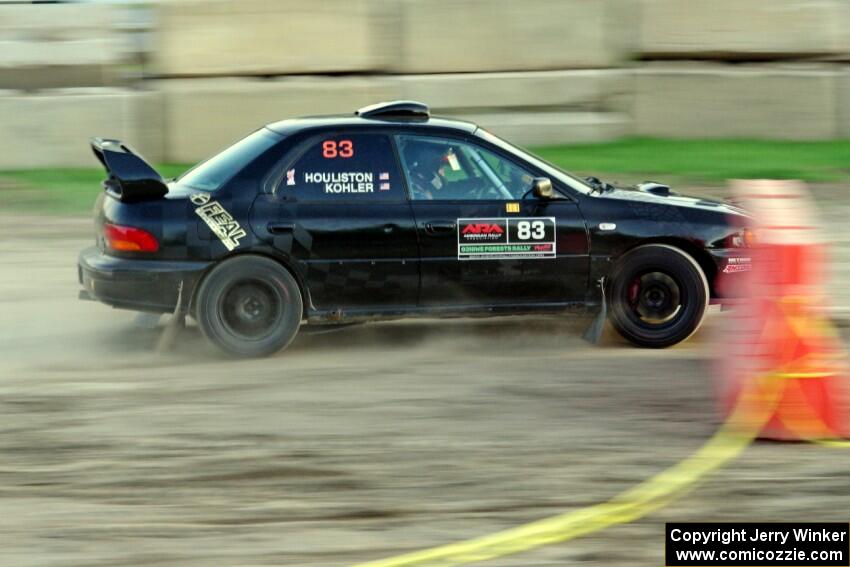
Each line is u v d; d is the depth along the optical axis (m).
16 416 21.20
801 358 20.20
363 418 21.09
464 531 16.08
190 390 22.92
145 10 48.78
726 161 46.91
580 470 18.39
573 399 22.25
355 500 17.19
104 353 25.94
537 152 48.50
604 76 49.72
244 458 18.98
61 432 20.28
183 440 19.86
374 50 47.91
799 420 20.02
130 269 24.81
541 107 49.38
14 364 24.92
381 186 25.58
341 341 27.06
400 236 25.36
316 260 25.20
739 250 26.33
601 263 25.94
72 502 17.12
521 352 25.98
